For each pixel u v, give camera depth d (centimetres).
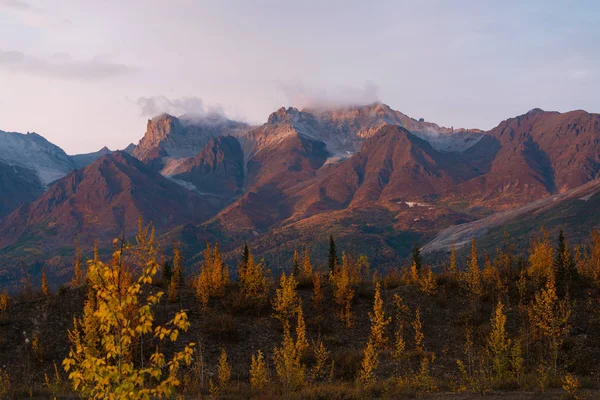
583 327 5428
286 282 6016
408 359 4953
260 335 5928
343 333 6097
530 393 3394
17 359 5234
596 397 3144
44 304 6334
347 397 3522
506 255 7975
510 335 5547
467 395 3456
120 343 1104
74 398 3478
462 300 6769
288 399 3431
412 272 7812
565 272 6694
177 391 3844
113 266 1144
